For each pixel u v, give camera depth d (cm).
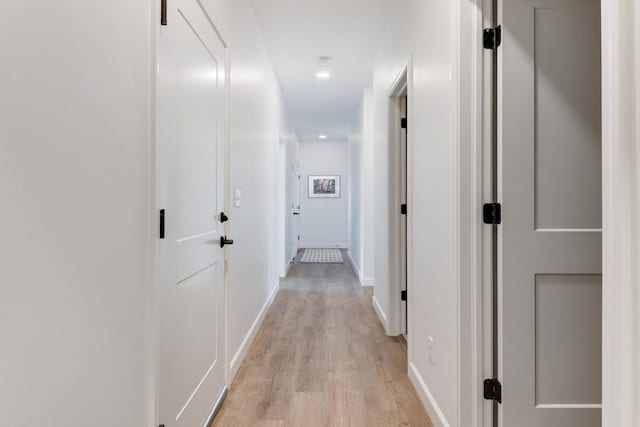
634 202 77
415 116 239
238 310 261
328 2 304
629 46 78
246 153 286
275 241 475
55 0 83
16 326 73
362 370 260
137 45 120
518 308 155
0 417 70
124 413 113
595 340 156
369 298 463
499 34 159
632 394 77
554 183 156
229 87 229
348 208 880
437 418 188
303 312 402
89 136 96
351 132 757
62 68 86
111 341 106
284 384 238
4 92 71
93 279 98
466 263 162
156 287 130
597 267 155
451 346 170
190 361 166
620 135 79
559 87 156
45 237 81
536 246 155
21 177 74
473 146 162
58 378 85
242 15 270
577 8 156
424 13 219
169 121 143
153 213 129
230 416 201
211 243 197
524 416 155
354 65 434
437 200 194
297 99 569
